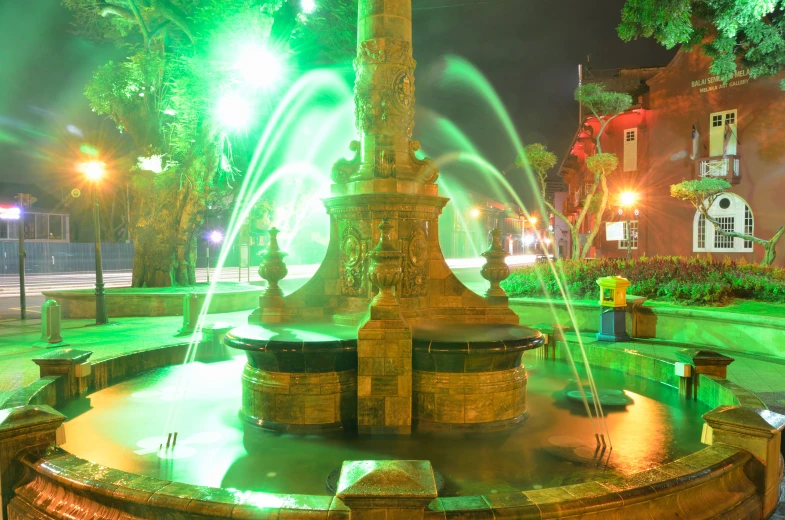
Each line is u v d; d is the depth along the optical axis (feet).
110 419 20.31
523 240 307.78
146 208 67.92
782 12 58.85
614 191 104.99
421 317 22.94
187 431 19.02
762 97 81.66
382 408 18.62
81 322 52.65
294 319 23.89
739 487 13.53
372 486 9.90
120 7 72.43
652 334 42.55
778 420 14.61
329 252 23.97
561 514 10.77
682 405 22.49
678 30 50.26
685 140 91.97
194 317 45.78
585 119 113.70
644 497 11.45
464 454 16.75
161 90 70.64
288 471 15.40
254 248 167.94
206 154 67.87
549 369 29.71
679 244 93.20
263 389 19.44
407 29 23.54
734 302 43.32
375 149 22.30
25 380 28.60
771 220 80.64
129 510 11.57
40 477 13.17
